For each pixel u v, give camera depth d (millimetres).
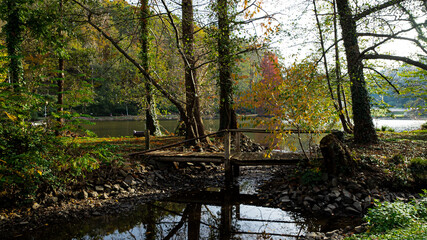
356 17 10305
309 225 5340
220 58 8984
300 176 7324
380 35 10000
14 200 5758
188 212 6254
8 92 5477
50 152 6391
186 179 8891
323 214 5848
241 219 5812
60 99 11680
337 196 6211
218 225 5508
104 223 5516
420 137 12984
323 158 7332
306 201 6352
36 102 6180
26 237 4820
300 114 7066
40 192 6180
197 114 11555
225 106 13359
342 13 11000
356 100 11133
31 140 5793
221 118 13938
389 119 37875
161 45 11172
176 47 9531
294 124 7301
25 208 5793
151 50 11406
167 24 10805
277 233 5070
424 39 9156
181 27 10219
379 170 7113
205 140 11484
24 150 5723
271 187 7824
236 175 9594
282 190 7254
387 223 3967
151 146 11258
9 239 4730
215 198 7254
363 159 7484
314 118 7234
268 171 10320
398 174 6906
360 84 11109
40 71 9148
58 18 9234
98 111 49688
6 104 5703
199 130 11539
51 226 5289
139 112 18203
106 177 7484
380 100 14375
